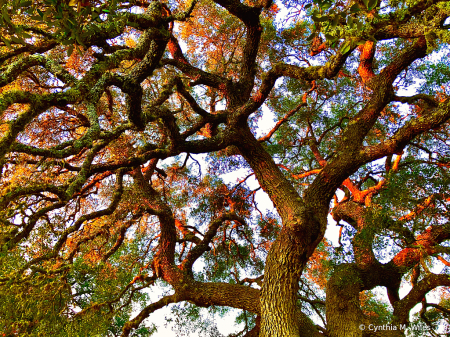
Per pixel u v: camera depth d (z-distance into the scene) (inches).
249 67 356.2
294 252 259.8
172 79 318.0
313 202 285.0
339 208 358.3
